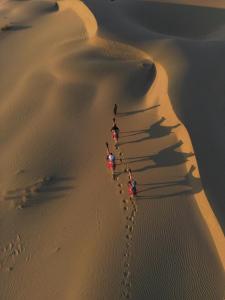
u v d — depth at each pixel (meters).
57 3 48.59
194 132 21.73
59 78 29.14
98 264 16.58
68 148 23.11
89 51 32.78
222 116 25.14
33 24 43.78
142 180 20.11
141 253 16.78
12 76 32.03
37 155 22.91
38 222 19.14
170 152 21.28
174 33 42.12
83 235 18.06
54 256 17.48
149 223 17.97
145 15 43.41
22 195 20.48
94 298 15.32
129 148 22.20
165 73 26.89
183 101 23.92
